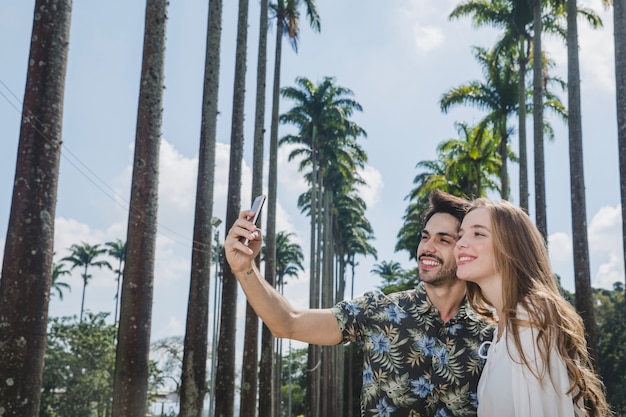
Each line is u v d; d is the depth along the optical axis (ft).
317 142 133.49
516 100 91.97
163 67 31.01
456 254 7.64
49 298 21.08
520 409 6.51
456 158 117.50
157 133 30.19
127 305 28.45
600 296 142.20
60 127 22.07
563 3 74.59
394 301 9.17
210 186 51.29
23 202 20.95
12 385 19.74
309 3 90.68
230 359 56.44
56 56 22.06
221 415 55.36
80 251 225.56
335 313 9.06
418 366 8.87
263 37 73.10
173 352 166.91
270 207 78.18
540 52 69.67
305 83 132.26
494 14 82.53
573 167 53.93
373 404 8.96
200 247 50.11
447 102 93.66
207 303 49.80
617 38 38.27
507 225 7.30
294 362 289.53
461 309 8.96
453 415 8.75
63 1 22.43
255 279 8.41
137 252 28.89
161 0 31.40
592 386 6.69
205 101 52.13
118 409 27.45
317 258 136.46
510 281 7.09
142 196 29.43
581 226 52.37
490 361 7.21
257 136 69.92
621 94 37.58
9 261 20.62
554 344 6.57
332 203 166.20
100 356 132.46
